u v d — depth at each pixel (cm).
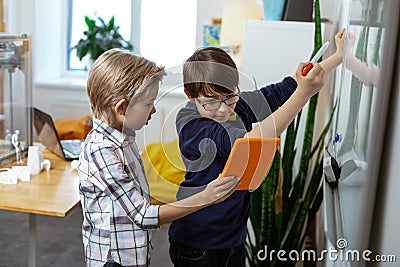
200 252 187
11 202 210
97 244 172
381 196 122
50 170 252
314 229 279
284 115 167
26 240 334
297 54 255
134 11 451
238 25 349
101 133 169
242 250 195
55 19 465
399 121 110
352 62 161
